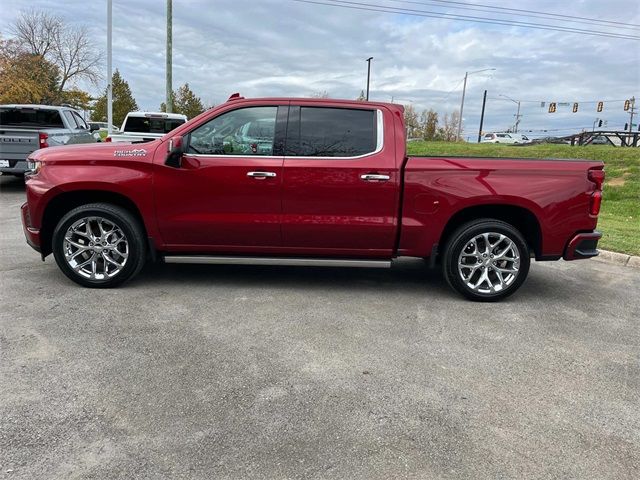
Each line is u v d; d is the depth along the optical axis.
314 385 3.31
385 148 4.93
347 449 2.67
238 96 5.36
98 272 5.11
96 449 2.60
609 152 19.23
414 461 2.59
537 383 3.46
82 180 4.84
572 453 2.71
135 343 3.85
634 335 4.38
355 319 4.52
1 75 43.72
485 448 2.72
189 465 2.51
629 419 3.05
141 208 4.92
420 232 4.96
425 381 3.43
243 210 4.92
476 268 5.04
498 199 4.87
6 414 2.87
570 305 5.14
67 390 3.15
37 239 5.05
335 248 5.07
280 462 2.55
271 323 4.34
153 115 13.05
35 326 4.10
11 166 10.84
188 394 3.15
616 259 7.15
